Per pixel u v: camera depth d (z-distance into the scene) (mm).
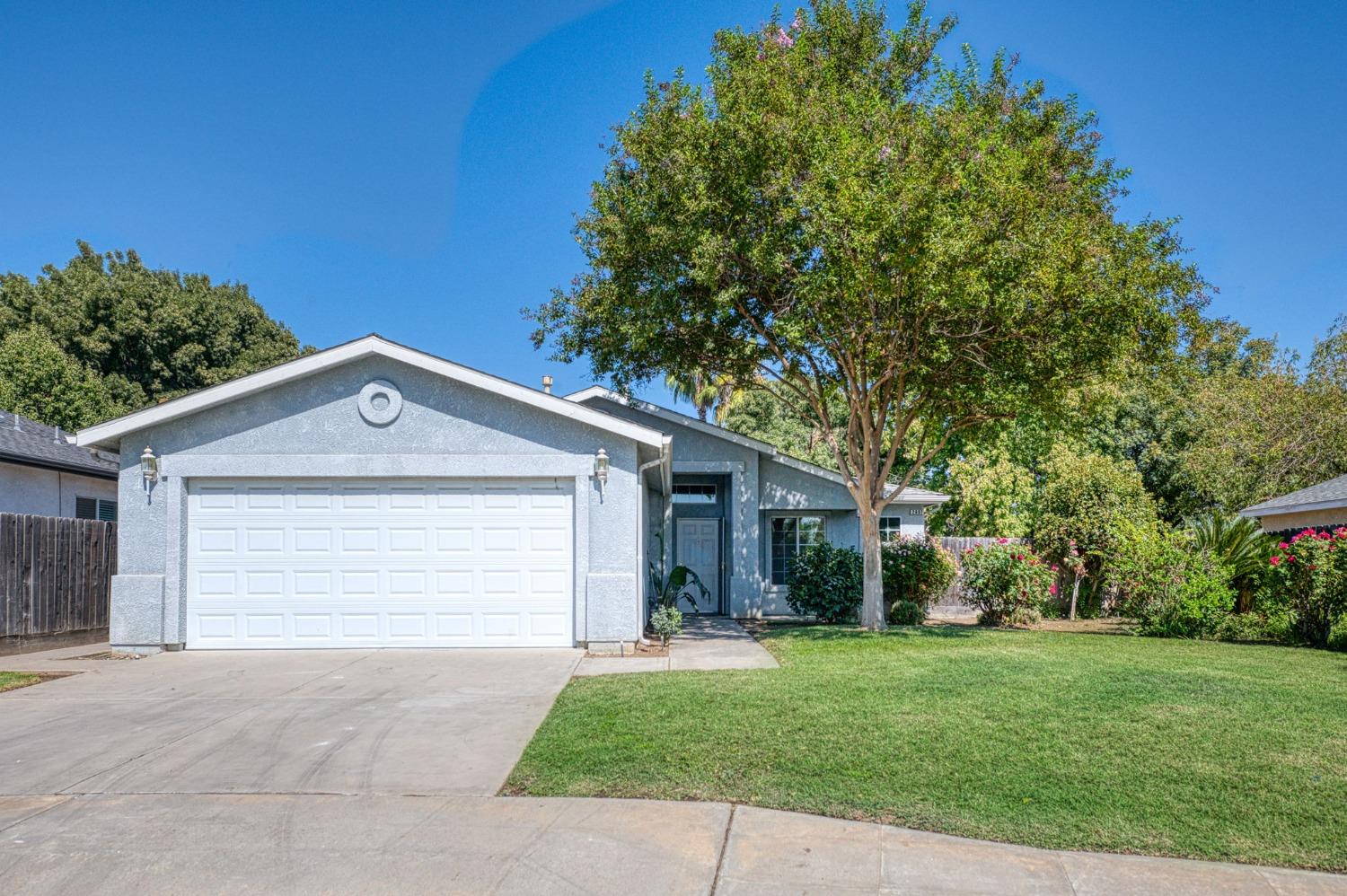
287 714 7570
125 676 9523
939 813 4965
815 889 4117
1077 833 4676
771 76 12008
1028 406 12883
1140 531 14617
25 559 12195
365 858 4469
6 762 6141
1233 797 5148
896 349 12281
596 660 10562
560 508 11656
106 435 11125
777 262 11617
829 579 15883
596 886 4168
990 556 15664
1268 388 24078
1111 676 8883
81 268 33562
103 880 4215
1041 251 10633
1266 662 10164
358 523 11523
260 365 34562
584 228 13859
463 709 7715
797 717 7043
